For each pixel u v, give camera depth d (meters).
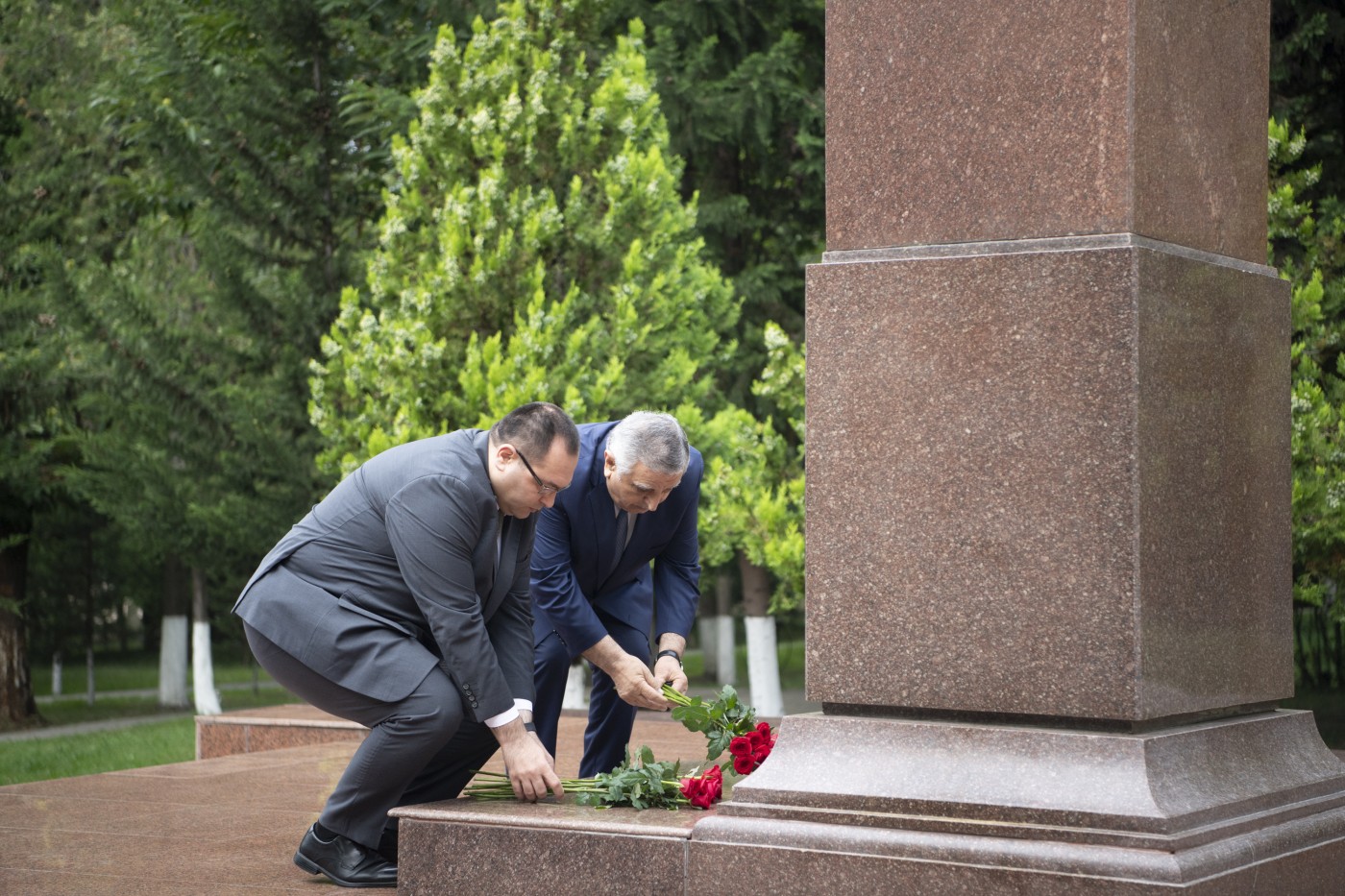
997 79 3.10
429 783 3.82
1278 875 2.86
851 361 3.18
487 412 10.34
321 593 3.64
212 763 6.62
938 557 3.06
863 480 3.15
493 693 3.54
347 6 14.41
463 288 10.73
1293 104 10.60
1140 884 2.60
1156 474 2.94
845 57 3.28
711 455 11.59
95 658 32.06
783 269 15.54
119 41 17.00
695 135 14.61
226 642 23.75
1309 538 8.30
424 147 11.41
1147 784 2.75
